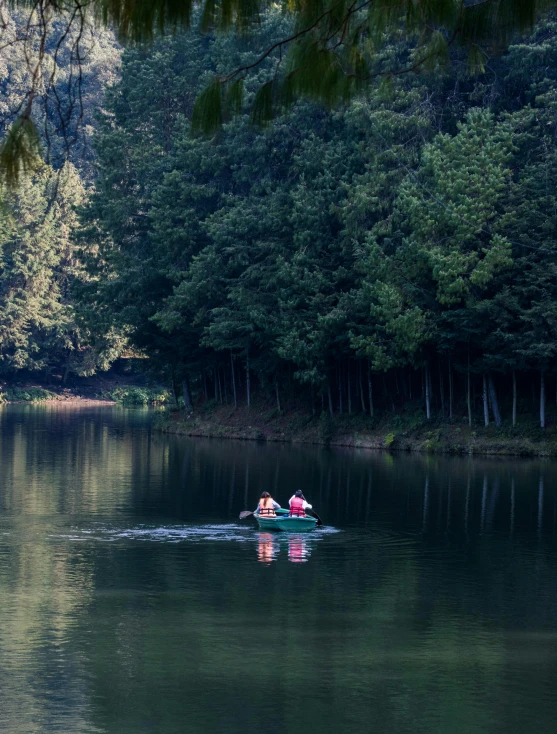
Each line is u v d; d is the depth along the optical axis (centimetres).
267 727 1302
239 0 860
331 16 977
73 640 1703
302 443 6147
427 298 5344
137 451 5353
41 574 2230
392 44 5341
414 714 1356
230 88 943
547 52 5194
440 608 1948
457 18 996
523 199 5125
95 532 2772
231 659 1602
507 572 2288
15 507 3200
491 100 5584
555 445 5119
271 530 2839
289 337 5622
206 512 3134
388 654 1638
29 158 782
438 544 2634
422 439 5591
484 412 5503
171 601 1986
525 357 5044
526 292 5034
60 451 5303
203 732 1284
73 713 1348
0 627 1780
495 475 4172
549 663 1597
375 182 5581
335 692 1445
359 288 5759
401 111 5709
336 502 3369
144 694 1427
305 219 5809
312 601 1995
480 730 1299
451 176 5156
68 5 802
